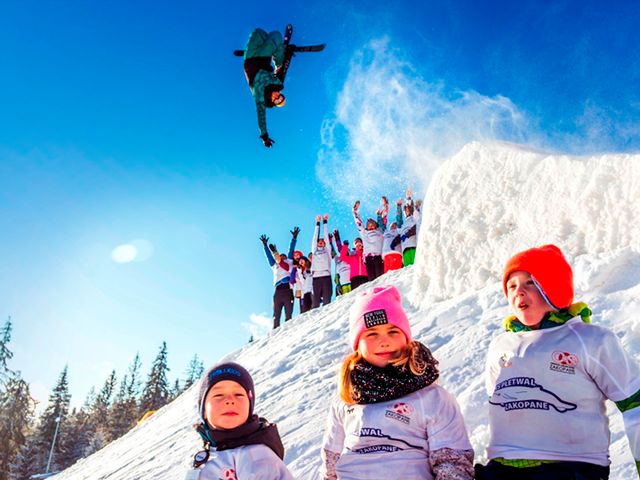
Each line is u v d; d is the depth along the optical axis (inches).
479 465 88.7
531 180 237.3
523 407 83.7
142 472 236.2
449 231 266.1
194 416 313.3
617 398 79.9
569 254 208.8
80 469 410.9
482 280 244.4
